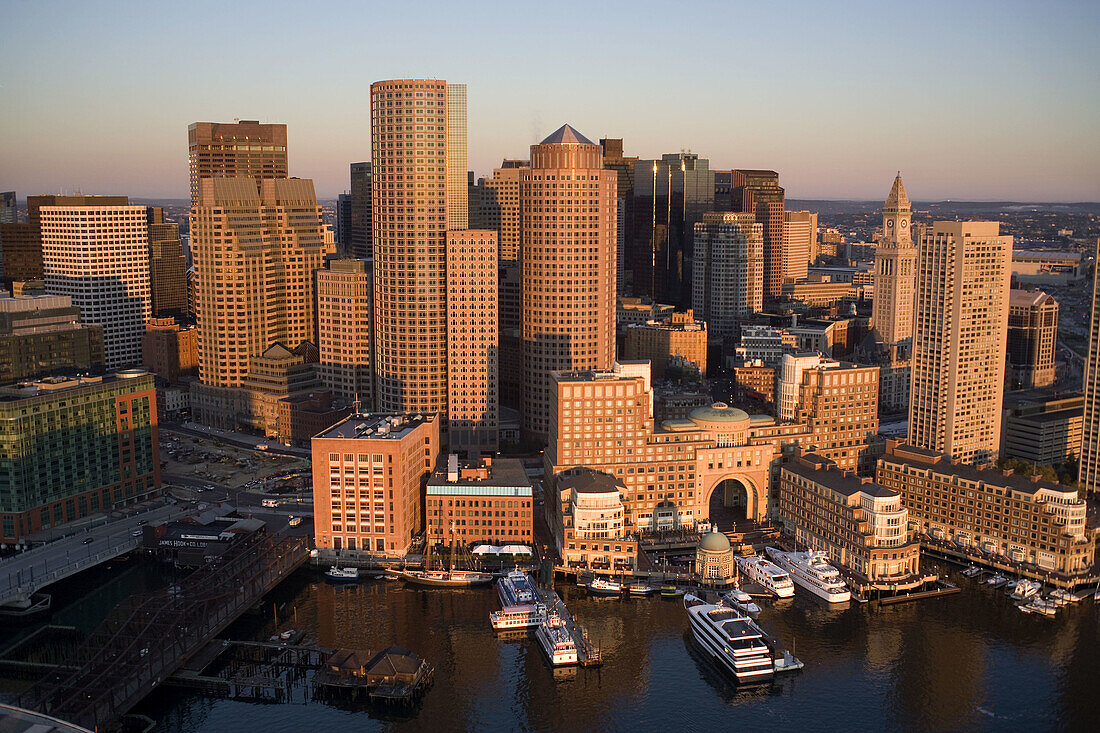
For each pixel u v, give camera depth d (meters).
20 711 177.50
